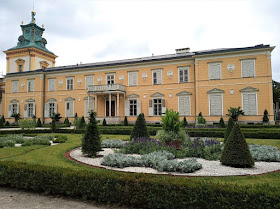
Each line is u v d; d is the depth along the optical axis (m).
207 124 24.70
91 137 9.27
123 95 31.77
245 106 24.98
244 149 7.44
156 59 29.66
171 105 28.98
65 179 5.30
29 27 45.62
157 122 29.45
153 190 4.48
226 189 4.02
